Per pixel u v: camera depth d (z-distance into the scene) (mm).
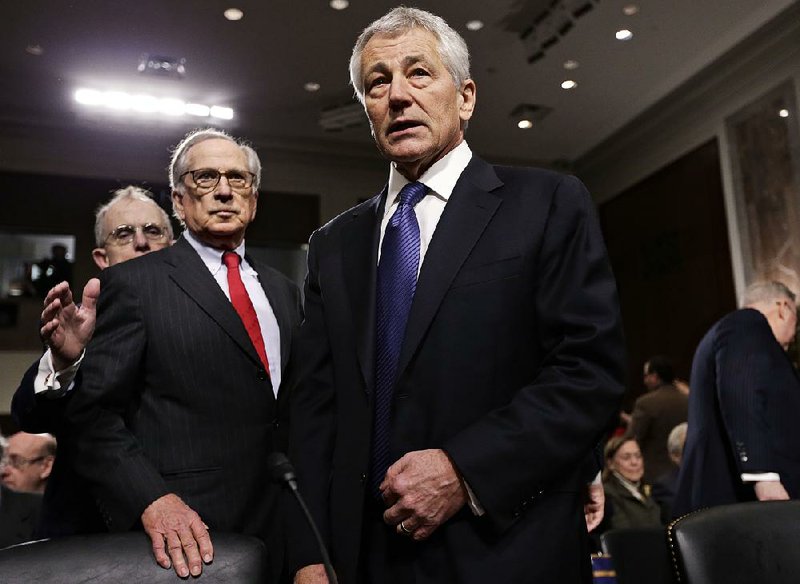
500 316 1184
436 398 1167
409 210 1315
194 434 1674
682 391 5145
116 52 6238
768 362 2361
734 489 2389
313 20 5832
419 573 1127
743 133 6566
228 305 1786
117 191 2523
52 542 1129
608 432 1171
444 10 5730
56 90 6836
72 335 1510
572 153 8508
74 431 1595
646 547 2170
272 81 6793
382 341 1251
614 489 4004
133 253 2324
